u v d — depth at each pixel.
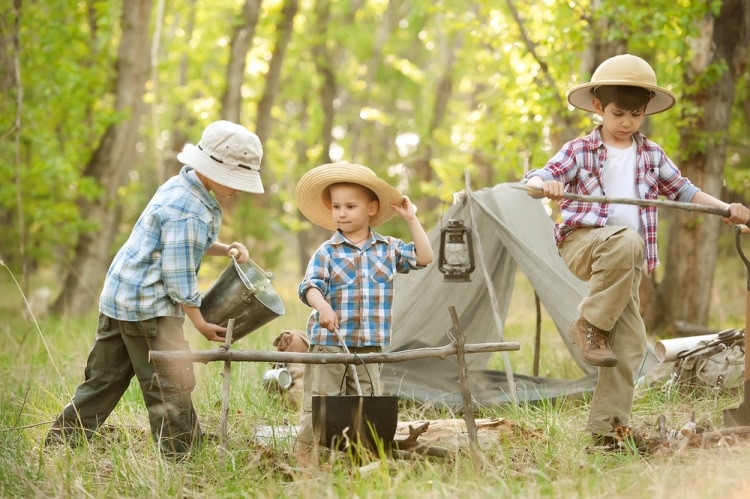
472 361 6.84
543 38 10.04
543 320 12.22
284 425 5.05
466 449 4.22
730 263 16.27
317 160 24.45
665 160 4.55
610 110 4.40
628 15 8.84
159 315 4.32
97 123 13.84
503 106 11.18
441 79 24.67
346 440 4.01
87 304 14.35
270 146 25.59
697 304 9.98
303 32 23.55
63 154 14.67
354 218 4.54
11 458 4.17
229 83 18.38
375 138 30.95
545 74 9.79
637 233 4.28
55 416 5.16
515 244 6.40
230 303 4.30
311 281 4.43
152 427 4.42
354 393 4.52
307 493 3.62
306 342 6.25
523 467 4.09
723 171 9.39
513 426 4.58
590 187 4.42
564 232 4.50
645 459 4.15
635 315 4.43
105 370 4.54
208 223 4.36
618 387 4.43
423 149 24.17
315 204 4.72
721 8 9.05
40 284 22.12
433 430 4.61
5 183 13.87
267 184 20.78
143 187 25.77
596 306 4.27
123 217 23.70
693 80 9.16
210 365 6.67
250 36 18.45
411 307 6.69
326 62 23.09
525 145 10.85
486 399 5.89
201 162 4.39
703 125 9.24
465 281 5.95
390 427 4.10
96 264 14.47
